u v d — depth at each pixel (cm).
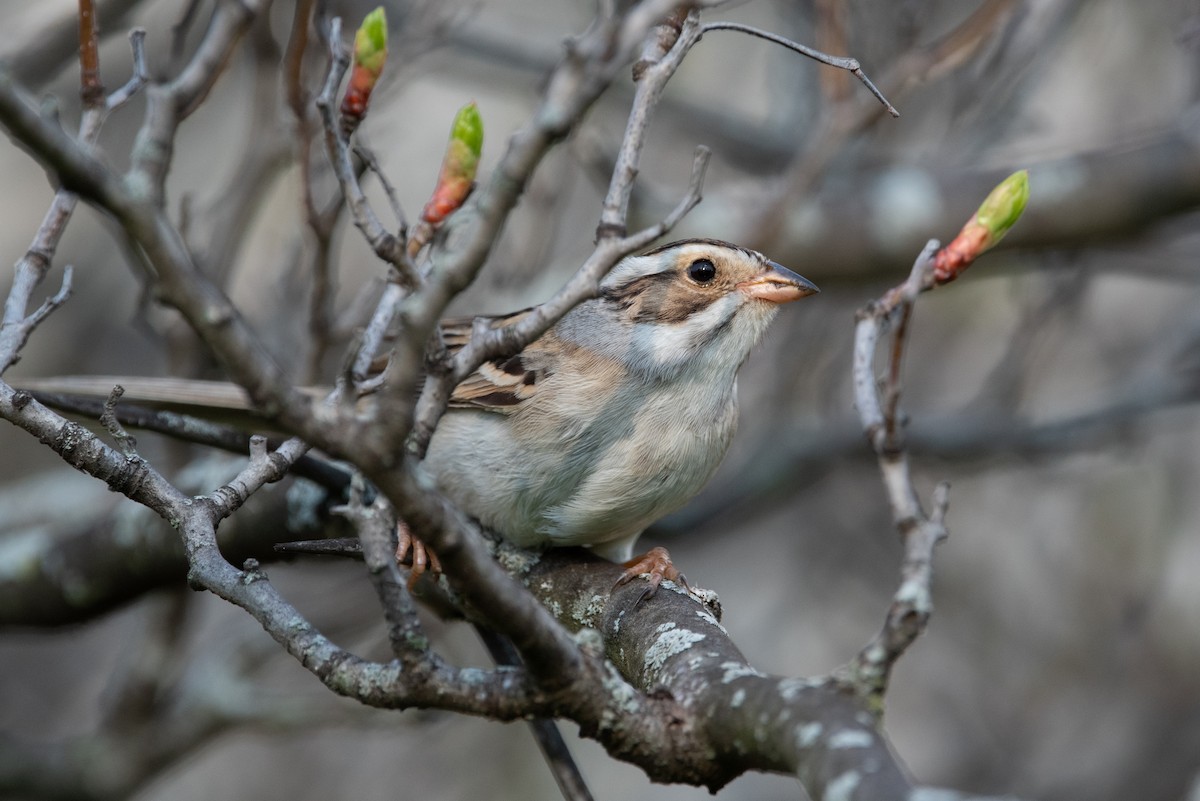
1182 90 1456
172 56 849
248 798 1552
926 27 1312
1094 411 1338
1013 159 1323
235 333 398
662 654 611
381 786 1555
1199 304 1559
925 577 444
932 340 1647
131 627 1666
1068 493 1584
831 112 1081
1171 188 1235
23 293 624
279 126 1019
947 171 1297
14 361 606
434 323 415
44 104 405
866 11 1196
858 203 1265
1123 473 1538
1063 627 1534
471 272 411
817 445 1316
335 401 561
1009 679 1527
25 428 566
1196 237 1421
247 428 770
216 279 1011
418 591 805
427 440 480
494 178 411
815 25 1169
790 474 1316
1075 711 1491
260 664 1159
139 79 633
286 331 1118
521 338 478
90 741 1154
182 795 1549
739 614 1661
